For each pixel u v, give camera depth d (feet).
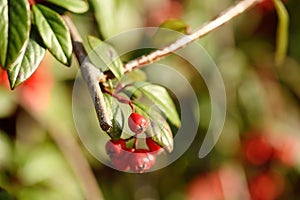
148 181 2.18
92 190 1.95
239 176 2.18
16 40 1.40
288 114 2.28
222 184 2.16
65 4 1.49
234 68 2.20
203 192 2.17
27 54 1.43
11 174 1.93
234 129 2.17
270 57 2.28
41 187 1.94
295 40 2.30
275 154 2.22
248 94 2.20
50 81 1.92
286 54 2.31
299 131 2.27
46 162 1.96
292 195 2.31
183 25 1.63
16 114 1.97
